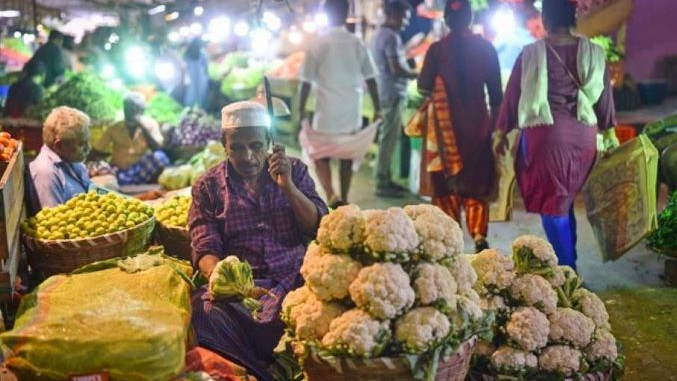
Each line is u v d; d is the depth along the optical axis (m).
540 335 3.33
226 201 3.76
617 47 10.82
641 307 5.25
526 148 5.50
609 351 3.42
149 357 2.86
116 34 14.09
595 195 5.62
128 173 6.79
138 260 3.57
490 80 6.04
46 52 10.88
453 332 2.94
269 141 3.90
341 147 7.44
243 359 3.49
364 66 7.44
